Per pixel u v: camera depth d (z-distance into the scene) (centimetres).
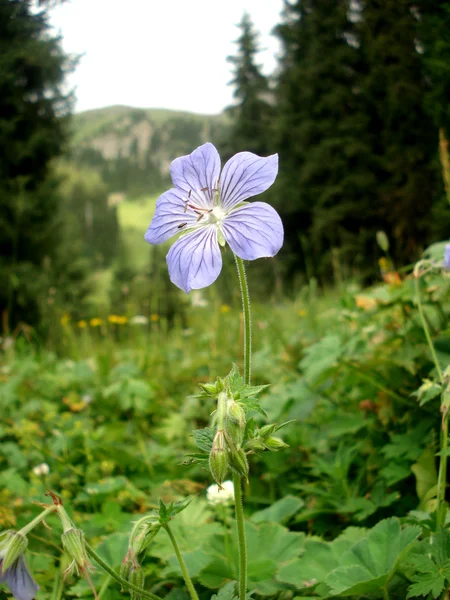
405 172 2391
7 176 1725
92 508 347
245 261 198
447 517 224
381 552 216
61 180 1855
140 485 379
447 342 325
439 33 993
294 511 290
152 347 759
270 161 196
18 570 156
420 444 296
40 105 1784
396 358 331
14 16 1661
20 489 348
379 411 348
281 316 784
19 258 1717
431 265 288
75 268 1883
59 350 995
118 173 11806
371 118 2612
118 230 6203
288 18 3228
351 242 2441
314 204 2817
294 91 3078
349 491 304
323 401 401
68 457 406
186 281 191
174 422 471
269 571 241
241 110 4016
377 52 2469
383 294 355
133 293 1398
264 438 171
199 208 200
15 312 1521
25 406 530
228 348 637
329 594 210
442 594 201
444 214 1162
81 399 564
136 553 176
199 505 314
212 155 203
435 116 1007
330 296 835
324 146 2728
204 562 251
